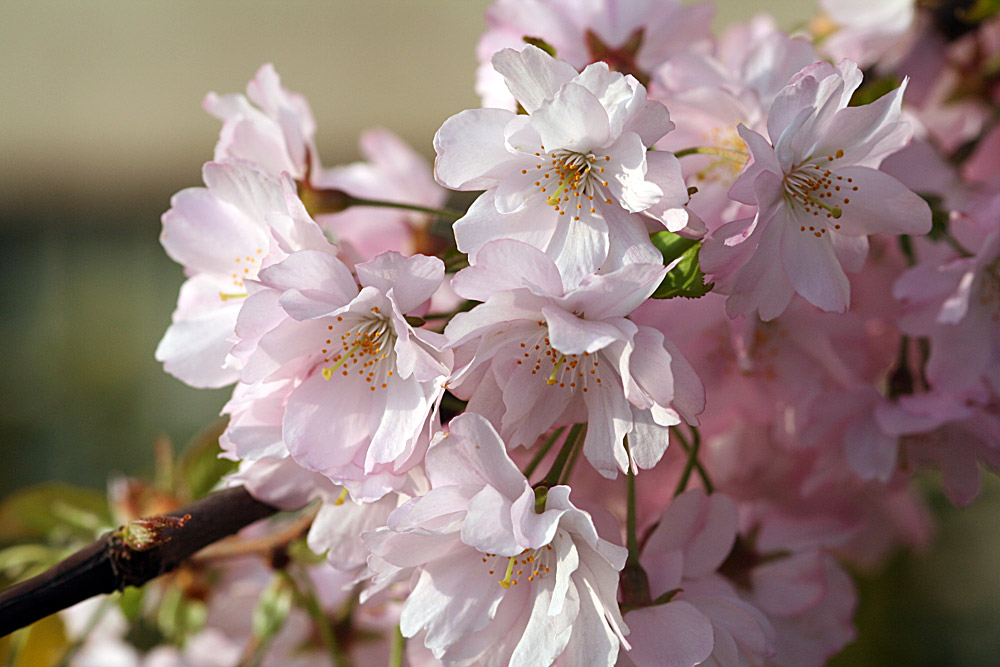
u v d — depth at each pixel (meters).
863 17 0.52
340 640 0.49
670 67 0.45
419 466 0.41
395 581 0.41
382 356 0.41
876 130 0.42
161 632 0.54
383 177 0.53
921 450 0.46
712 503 0.43
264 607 0.48
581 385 0.41
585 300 0.40
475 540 0.40
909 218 0.42
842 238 0.43
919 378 0.46
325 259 0.40
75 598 0.41
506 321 0.41
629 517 0.42
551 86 0.41
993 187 0.51
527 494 0.40
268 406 0.41
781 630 0.45
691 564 0.42
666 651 0.41
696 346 0.45
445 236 0.51
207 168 0.42
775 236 0.42
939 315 0.45
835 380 0.46
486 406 0.41
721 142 0.44
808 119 0.41
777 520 0.46
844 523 0.46
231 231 0.43
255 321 0.40
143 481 0.50
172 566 0.41
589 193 0.41
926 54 0.52
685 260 0.41
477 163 0.41
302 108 0.45
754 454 0.47
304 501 0.42
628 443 0.40
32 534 0.50
